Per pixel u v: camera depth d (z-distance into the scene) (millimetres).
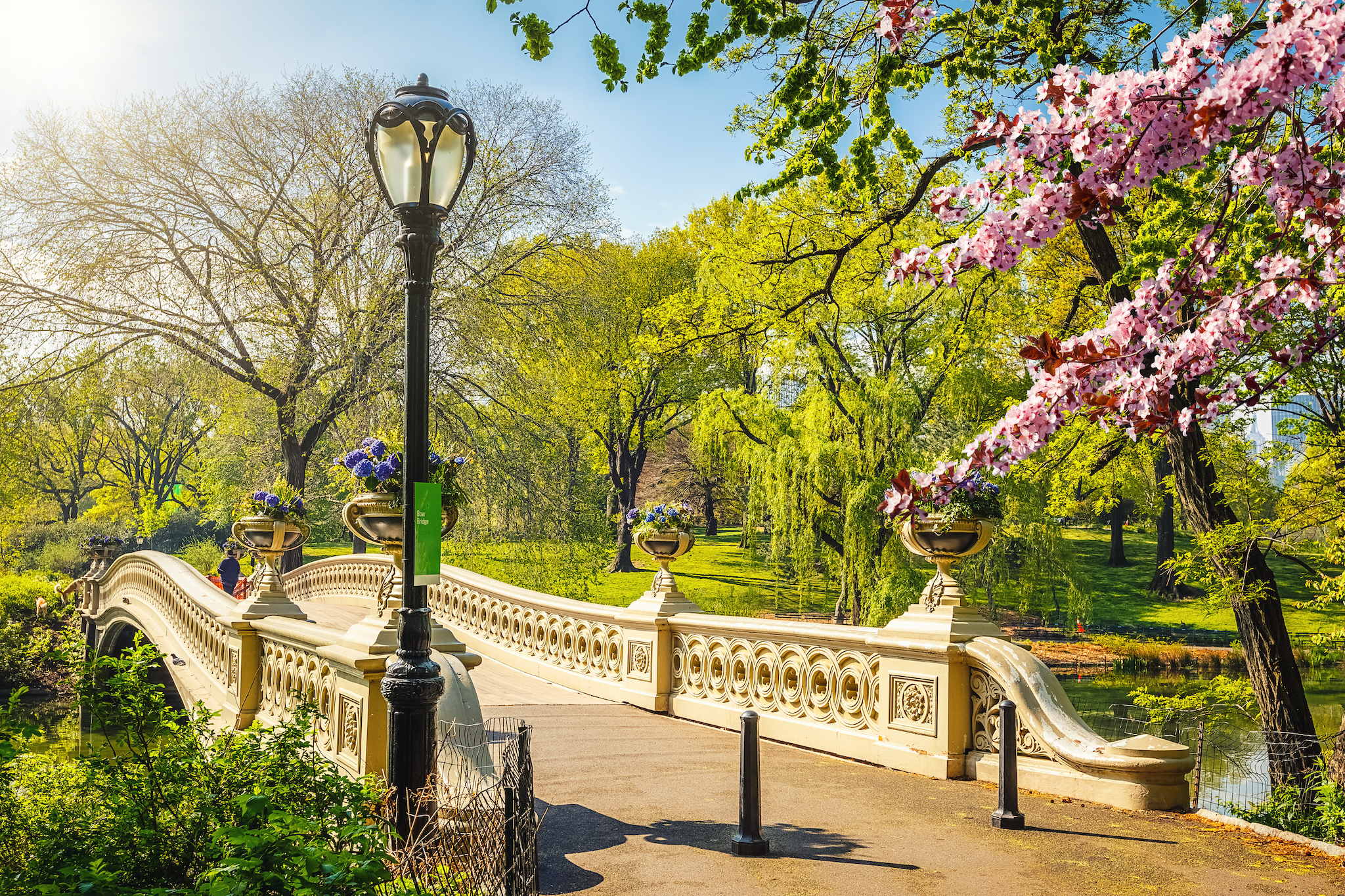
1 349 23297
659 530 11094
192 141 23250
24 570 41500
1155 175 3420
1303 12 2992
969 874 5066
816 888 4859
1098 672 30031
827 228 16109
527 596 13734
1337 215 3680
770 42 6336
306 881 2896
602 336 28094
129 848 3652
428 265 5527
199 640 12742
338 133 23922
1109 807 6496
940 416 24797
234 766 4340
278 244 24047
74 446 50000
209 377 25734
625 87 5184
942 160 12102
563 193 26125
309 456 28797
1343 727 10305
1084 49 9000
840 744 8445
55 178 23219
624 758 8180
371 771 6473
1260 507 11836
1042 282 19781
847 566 25156
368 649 6625
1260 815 9430
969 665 7637
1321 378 11547
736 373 40219
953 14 7926
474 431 25125
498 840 4066
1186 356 3887
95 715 4488
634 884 4918
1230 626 37250
